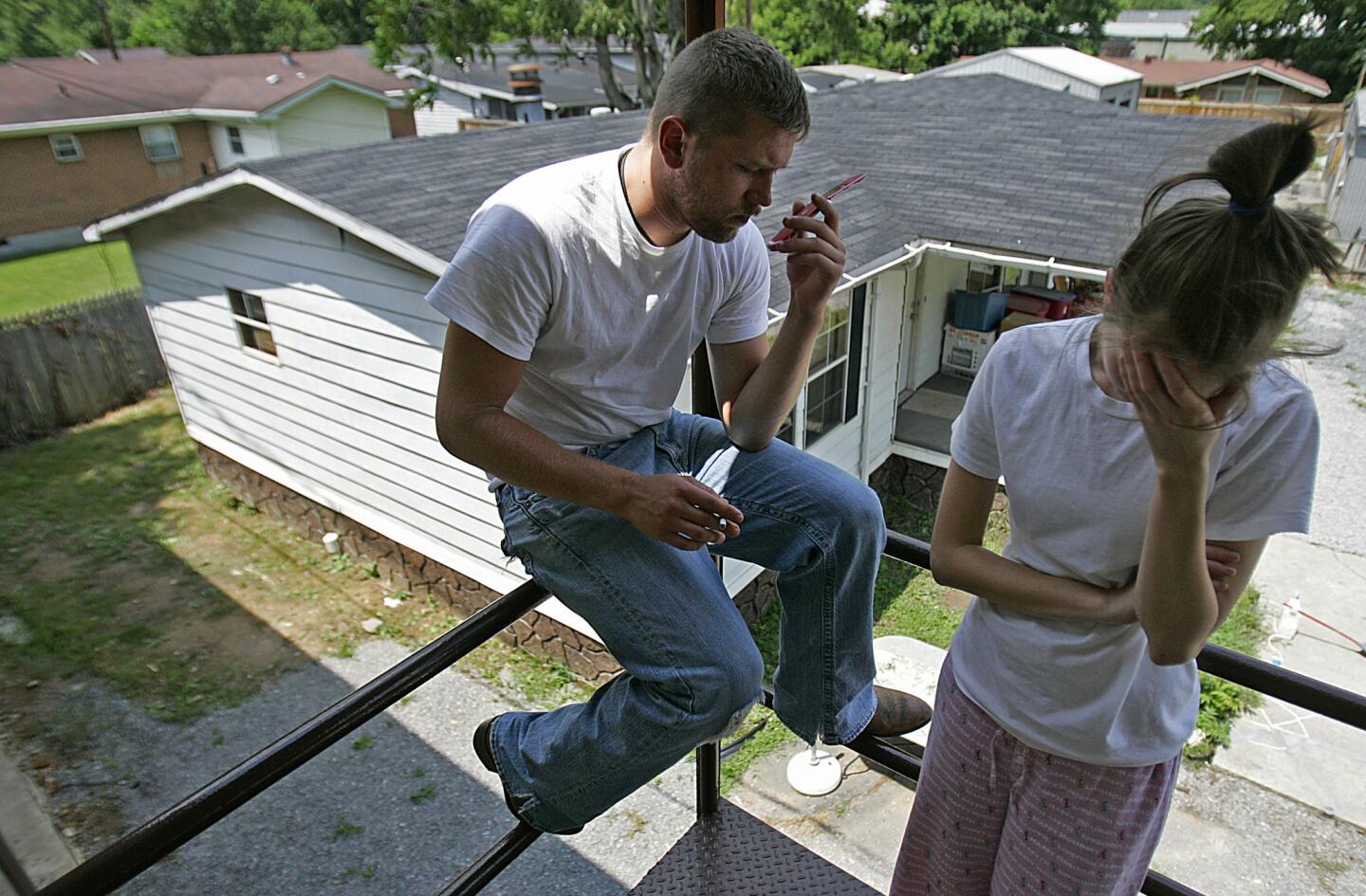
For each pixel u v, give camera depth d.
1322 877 4.20
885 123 9.50
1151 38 16.41
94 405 10.59
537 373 1.14
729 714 1.11
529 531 1.18
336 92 20.36
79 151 17.80
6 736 5.51
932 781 1.25
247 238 6.23
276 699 5.80
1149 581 0.90
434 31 17.16
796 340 1.19
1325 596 6.13
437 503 6.11
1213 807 4.57
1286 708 5.15
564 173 1.05
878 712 1.39
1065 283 8.32
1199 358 0.75
